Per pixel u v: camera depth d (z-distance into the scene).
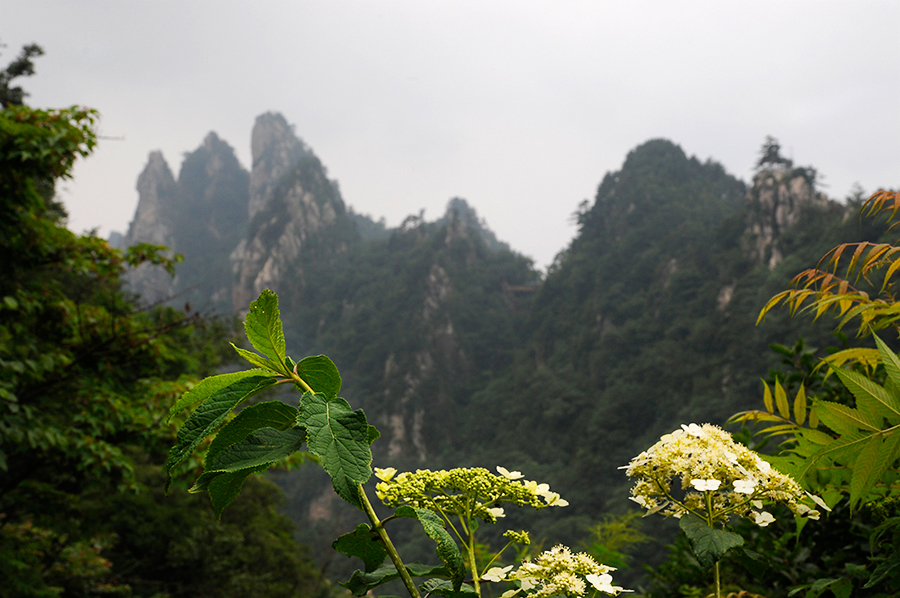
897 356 1.37
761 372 93.69
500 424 134.50
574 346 140.00
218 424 0.94
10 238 6.33
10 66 16.31
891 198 1.51
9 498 7.07
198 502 21.38
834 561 2.09
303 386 1.01
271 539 24.20
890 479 1.58
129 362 7.14
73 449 5.82
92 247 6.81
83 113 6.06
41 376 6.20
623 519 2.58
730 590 2.38
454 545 0.97
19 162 5.97
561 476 104.56
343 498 0.88
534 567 1.16
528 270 192.25
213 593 16.41
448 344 160.38
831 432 1.79
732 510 1.24
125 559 16.70
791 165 129.88
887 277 1.47
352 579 1.08
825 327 68.75
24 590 7.55
